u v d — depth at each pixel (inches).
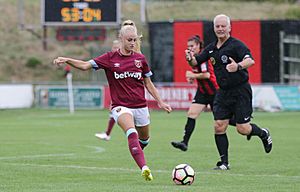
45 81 4197.8
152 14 4778.5
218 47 1151.0
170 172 1144.8
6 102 3235.7
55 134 2044.8
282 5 4926.2
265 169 1191.6
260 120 2628.0
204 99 1387.8
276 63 3245.6
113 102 1015.6
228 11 4798.2
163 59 3319.4
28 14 4906.5
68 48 4571.9
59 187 959.0
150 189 927.7
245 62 1112.8
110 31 4579.2
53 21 3304.6
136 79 1013.8
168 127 2308.1
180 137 1918.1
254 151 1526.8
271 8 4854.8
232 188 941.8
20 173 1129.4
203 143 1731.1
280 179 1048.8
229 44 1141.7
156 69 3321.9
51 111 3161.9
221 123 1182.9
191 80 1387.8
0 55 4424.2
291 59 3257.9
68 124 2465.6
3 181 1029.8
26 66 4347.9
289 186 965.8
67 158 1375.5
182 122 2544.3
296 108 3117.6
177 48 3304.6
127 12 4763.8
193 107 1384.1
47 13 3307.1
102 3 3270.2
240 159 1360.7
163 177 1077.1
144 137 1057.5
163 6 4968.0
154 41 3329.2
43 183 1006.4
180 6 4940.9
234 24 3265.3
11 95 3253.0
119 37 1025.5
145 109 1023.0
